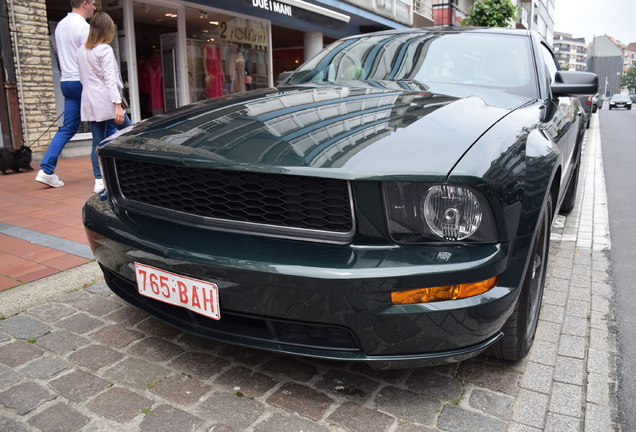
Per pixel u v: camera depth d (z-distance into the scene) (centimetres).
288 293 148
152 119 221
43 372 187
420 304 143
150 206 188
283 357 201
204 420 162
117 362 195
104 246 190
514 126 181
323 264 145
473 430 158
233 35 1037
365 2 1395
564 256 337
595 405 172
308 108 195
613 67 18500
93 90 442
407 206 144
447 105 193
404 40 302
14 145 667
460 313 145
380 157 148
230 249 156
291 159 153
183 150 170
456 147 153
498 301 150
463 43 287
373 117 178
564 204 445
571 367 196
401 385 182
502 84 254
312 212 154
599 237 383
